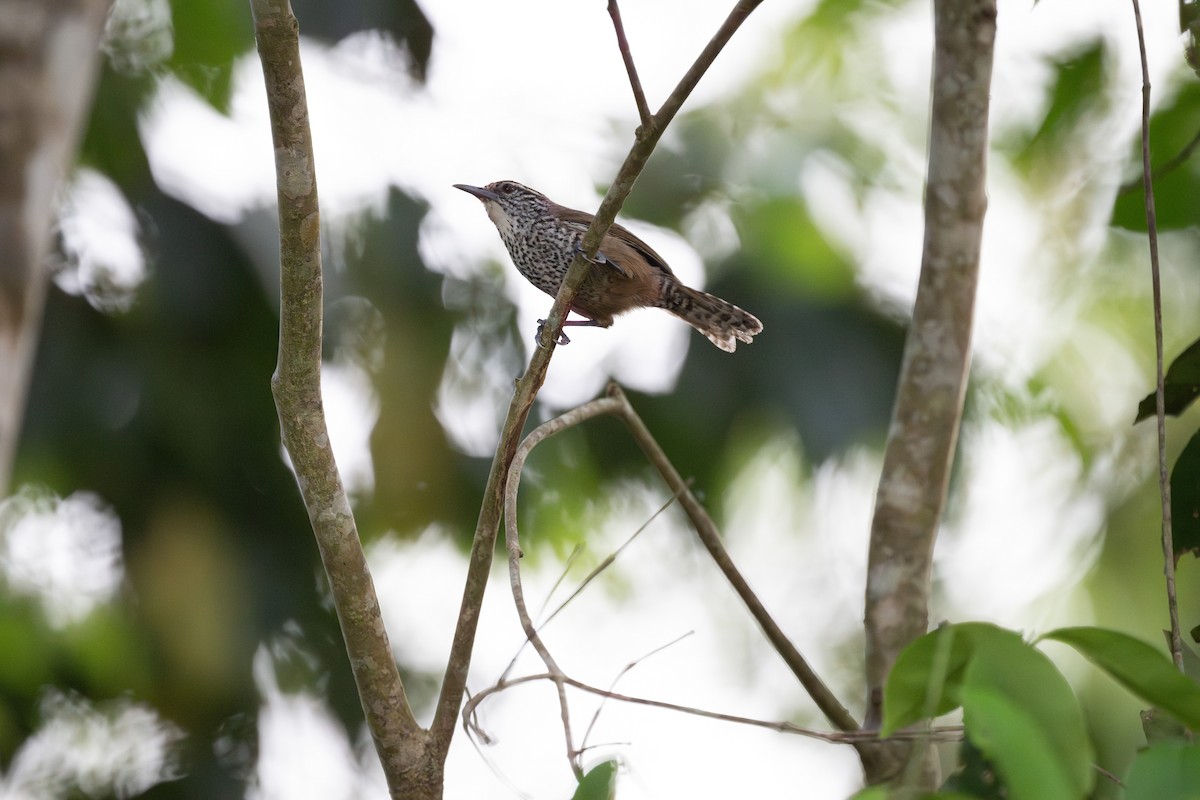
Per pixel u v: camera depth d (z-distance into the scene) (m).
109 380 13.27
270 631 13.75
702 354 13.59
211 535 13.64
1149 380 13.16
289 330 5.50
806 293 13.52
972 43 6.81
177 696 13.31
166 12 12.83
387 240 13.11
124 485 13.50
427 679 13.20
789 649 6.73
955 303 6.75
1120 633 3.73
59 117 7.60
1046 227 12.84
